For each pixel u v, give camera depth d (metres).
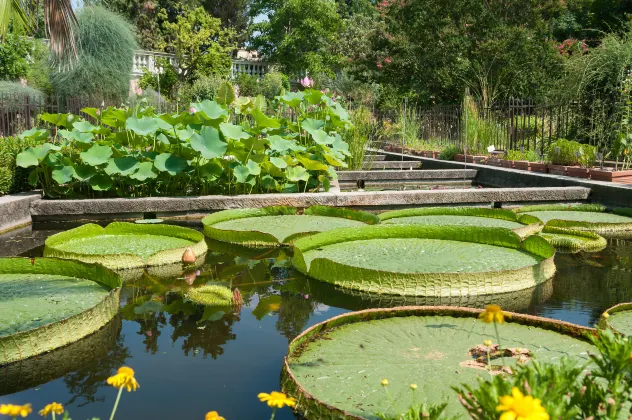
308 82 7.70
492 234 4.04
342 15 36.66
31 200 5.58
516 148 10.78
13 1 6.05
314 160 6.34
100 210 5.62
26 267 3.21
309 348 2.18
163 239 4.20
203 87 19.50
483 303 2.96
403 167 11.12
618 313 2.57
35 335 2.27
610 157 8.76
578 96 9.54
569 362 1.19
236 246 4.26
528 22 17.38
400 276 3.12
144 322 2.64
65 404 1.86
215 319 2.69
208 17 23.28
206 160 6.01
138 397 1.89
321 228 4.64
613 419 1.16
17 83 13.88
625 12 17.42
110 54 16.16
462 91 16.70
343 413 1.62
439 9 17.14
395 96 19.05
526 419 0.86
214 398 1.89
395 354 2.10
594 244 4.27
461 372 1.92
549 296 3.08
